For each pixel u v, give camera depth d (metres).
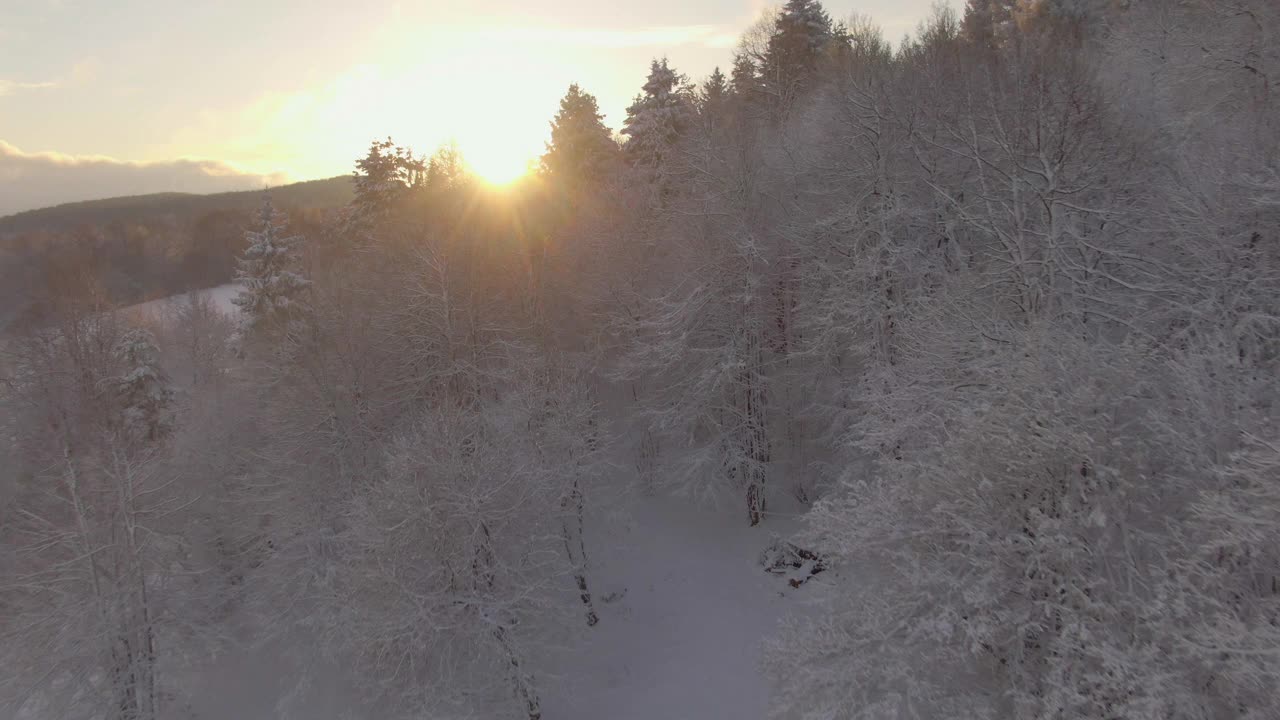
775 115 30.42
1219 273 13.62
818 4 38.25
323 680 19.50
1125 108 17.81
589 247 30.45
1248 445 9.86
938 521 11.84
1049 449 10.63
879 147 20.28
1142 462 10.84
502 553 18.47
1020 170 17.56
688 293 24.50
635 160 39.94
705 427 26.19
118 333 29.08
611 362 30.00
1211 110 17.56
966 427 12.12
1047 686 10.19
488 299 28.83
